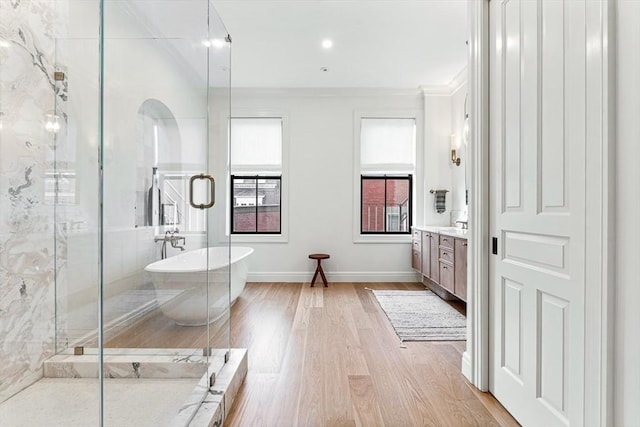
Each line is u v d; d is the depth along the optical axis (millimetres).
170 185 3232
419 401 1846
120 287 2420
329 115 4961
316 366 2281
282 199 4973
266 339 2783
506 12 1752
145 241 2896
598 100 1142
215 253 2770
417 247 4703
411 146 5008
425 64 4125
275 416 1715
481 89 1937
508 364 1745
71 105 2201
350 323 3180
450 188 4863
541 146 1472
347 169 4961
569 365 1307
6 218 1793
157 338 2104
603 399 1114
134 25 2818
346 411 1754
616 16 1085
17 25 1860
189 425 1441
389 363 2328
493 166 1884
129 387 1777
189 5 2742
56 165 2086
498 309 1834
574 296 1272
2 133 1780
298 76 4480
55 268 2049
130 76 2766
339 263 4977
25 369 1855
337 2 2910
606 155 1104
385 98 4957
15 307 1826
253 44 3633
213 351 1999
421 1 2891
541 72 1471
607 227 1102
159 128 3266
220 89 3074
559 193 1357
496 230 1851
